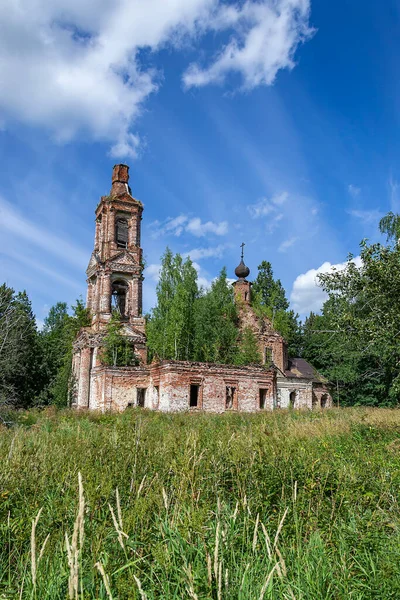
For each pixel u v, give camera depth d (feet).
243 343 179.22
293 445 36.09
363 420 68.08
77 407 151.53
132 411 111.34
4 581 17.69
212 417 97.40
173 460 26.94
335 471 30.01
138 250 167.12
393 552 19.71
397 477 29.96
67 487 25.96
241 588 15.65
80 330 161.79
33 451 32.73
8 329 113.70
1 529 20.54
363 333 60.49
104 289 159.53
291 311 252.83
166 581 15.85
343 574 17.97
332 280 62.90
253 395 140.46
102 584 15.44
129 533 18.72
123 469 28.09
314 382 183.11
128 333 155.74
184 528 17.94
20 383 167.63
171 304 179.32
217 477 27.07
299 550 19.81
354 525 22.12
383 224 100.73
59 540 19.45
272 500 26.89
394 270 57.52
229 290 202.80
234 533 19.93
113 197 167.94
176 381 129.49
